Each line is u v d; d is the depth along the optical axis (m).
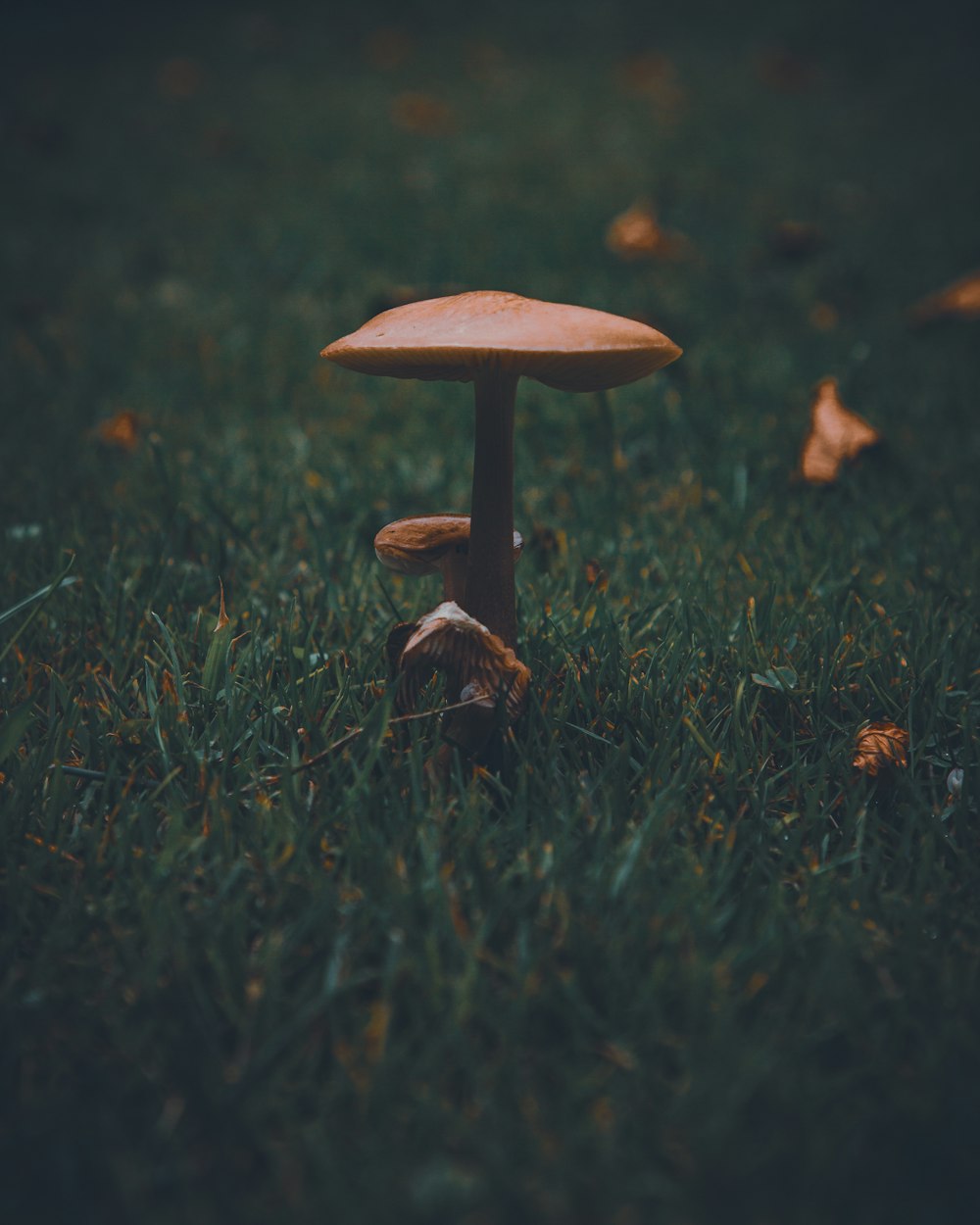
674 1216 0.30
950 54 2.53
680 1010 0.34
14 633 0.48
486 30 2.81
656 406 0.74
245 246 1.24
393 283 1.08
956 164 1.67
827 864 0.38
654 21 2.92
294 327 0.97
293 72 2.36
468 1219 0.30
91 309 1.03
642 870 0.37
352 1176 0.31
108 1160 0.31
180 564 0.55
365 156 1.68
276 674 0.45
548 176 1.55
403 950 0.35
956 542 0.57
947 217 1.38
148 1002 0.34
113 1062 0.33
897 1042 0.34
